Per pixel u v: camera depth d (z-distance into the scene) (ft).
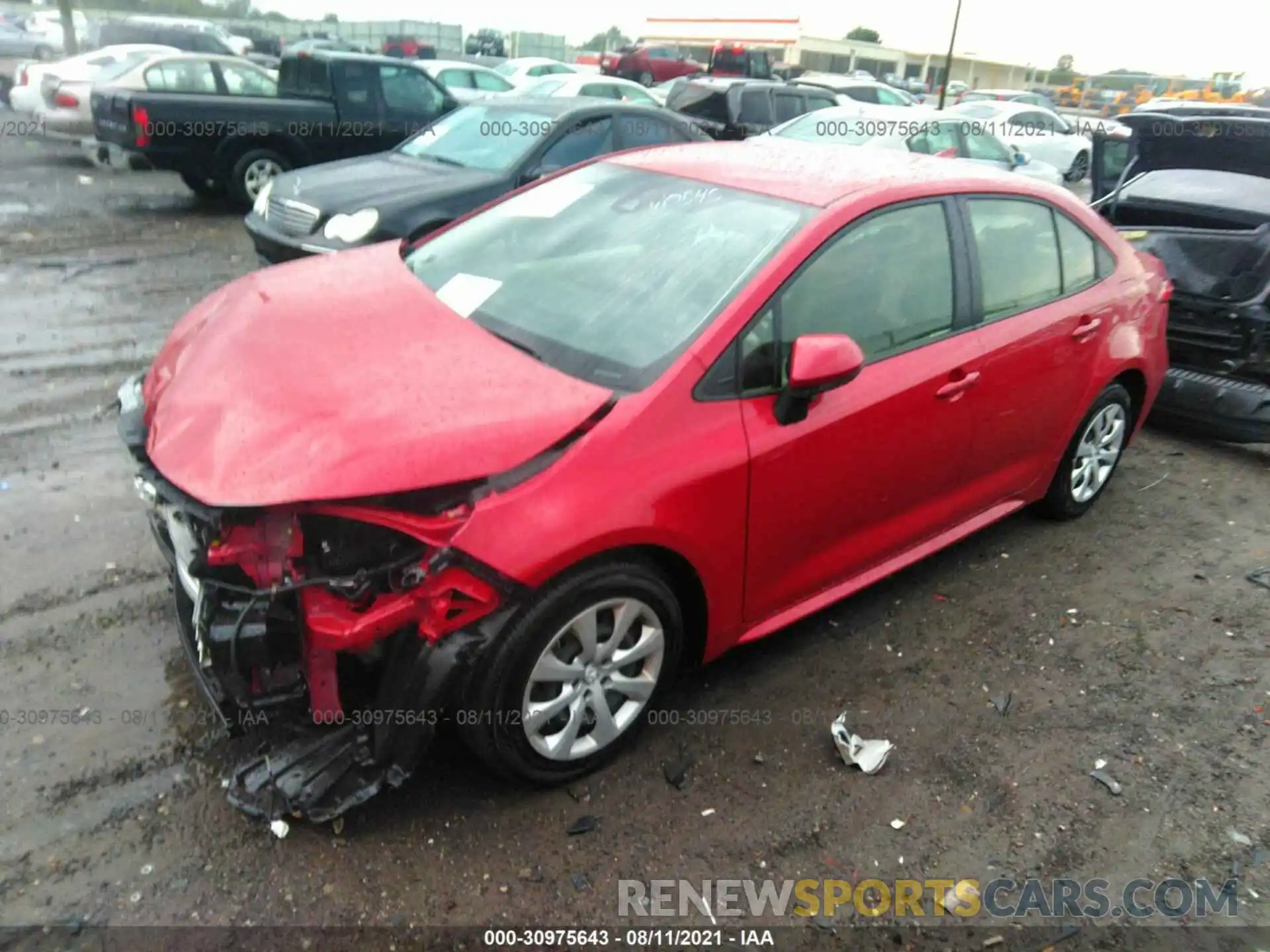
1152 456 18.53
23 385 18.16
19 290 24.62
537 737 8.93
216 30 73.15
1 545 12.66
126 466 15.14
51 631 11.04
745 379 9.61
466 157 25.43
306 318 9.91
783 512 10.03
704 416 9.25
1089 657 12.01
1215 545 14.99
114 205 36.68
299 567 8.14
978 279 12.07
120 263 28.14
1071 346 13.37
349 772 8.34
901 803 9.53
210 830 8.61
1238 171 20.59
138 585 12.05
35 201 36.11
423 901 8.12
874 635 12.22
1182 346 18.97
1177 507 16.31
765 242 10.32
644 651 9.49
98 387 18.34
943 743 10.38
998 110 59.52
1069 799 9.71
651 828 9.03
